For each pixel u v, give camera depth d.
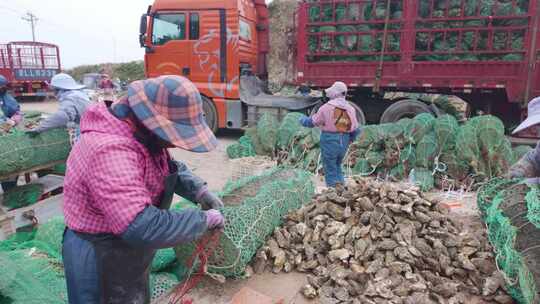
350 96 8.76
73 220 1.59
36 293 2.24
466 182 5.81
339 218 3.12
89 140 1.46
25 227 3.76
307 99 9.11
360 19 7.72
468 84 7.29
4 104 5.97
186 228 1.54
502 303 2.48
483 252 2.88
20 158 4.46
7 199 4.59
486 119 5.84
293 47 8.74
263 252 2.82
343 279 2.61
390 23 7.54
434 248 2.82
